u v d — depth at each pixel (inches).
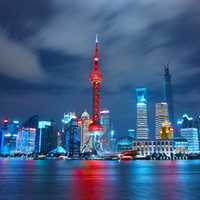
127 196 2208.4
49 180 3873.0
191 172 5900.6
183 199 2044.8
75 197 2154.3
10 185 3137.3
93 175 4992.6
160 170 6879.9
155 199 2049.7
